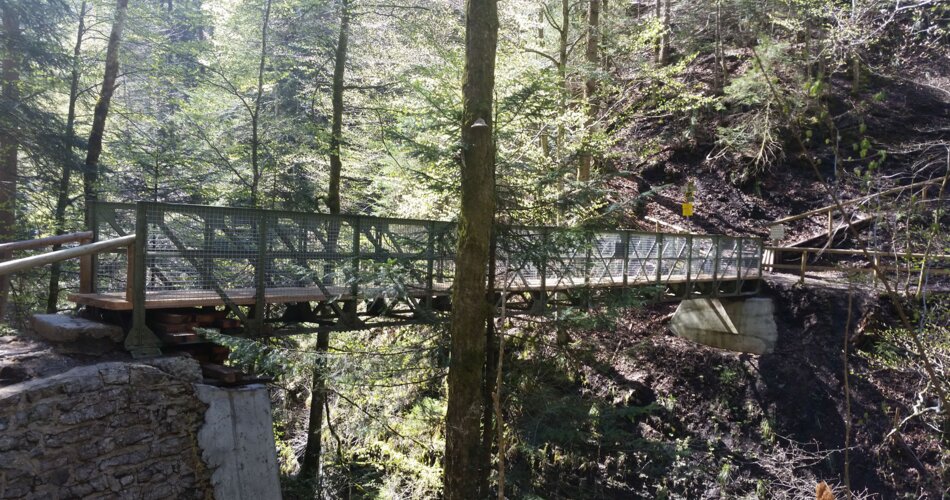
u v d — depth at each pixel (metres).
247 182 10.91
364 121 11.17
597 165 18.70
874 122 17.66
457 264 6.66
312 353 6.35
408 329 9.53
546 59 15.35
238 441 5.13
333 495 9.20
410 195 11.01
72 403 4.28
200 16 11.40
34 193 11.02
